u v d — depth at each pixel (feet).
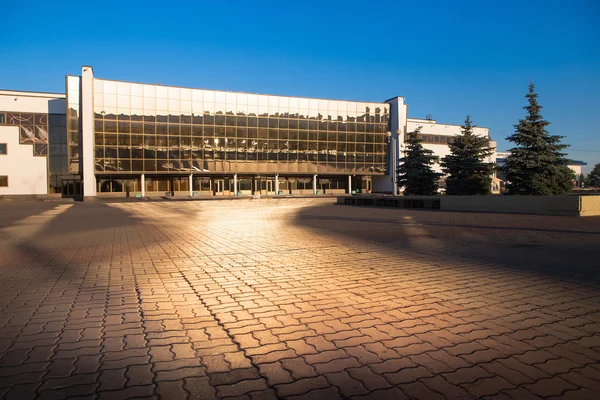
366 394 9.19
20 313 15.69
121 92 168.14
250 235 41.42
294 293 18.34
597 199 62.80
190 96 179.93
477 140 112.47
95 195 165.58
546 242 33.96
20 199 166.91
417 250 30.58
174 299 17.58
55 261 27.32
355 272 22.80
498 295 17.58
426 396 9.09
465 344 12.14
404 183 120.67
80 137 164.66
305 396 9.12
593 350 11.64
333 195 206.69
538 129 90.94
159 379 10.01
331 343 12.30
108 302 17.17
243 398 9.06
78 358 11.32
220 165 186.29
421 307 15.93
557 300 16.78
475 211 77.51
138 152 171.32
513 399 8.93
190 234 43.24
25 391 9.37
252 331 13.43
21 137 168.96
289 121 198.90
